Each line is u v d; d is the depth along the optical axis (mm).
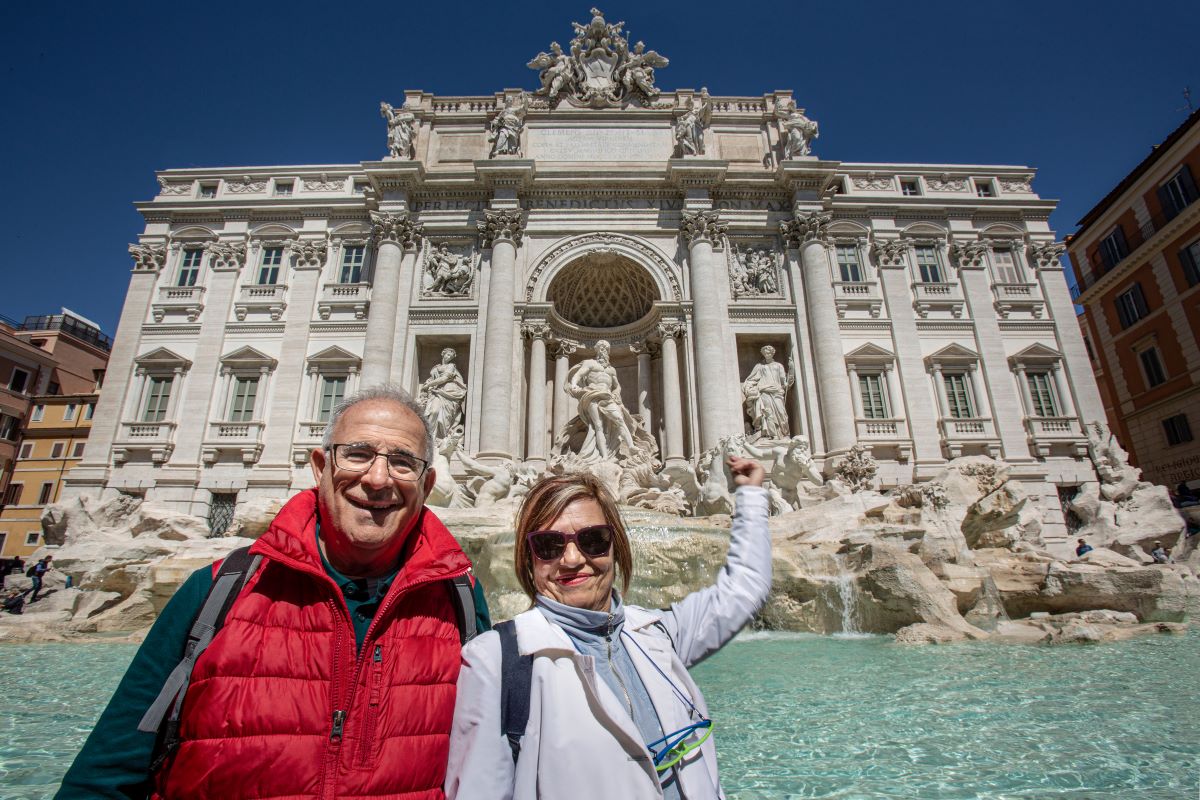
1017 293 31062
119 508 20875
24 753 5133
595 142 31734
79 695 7551
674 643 2277
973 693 6840
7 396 39188
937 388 29219
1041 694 6727
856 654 9742
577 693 1882
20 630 13062
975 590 12625
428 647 2117
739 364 29500
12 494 37844
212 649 1884
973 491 18047
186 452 27484
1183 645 9750
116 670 9445
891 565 12234
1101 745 5008
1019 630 11594
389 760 1895
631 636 2180
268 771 1800
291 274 30359
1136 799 3947
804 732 5527
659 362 30109
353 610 2207
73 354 44594
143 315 29719
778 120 32219
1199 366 31172
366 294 29906
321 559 2154
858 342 29812
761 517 2574
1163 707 6090
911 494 17844
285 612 2045
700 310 27906
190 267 31016
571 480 2424
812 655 9773
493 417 26078
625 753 1810
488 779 1775
